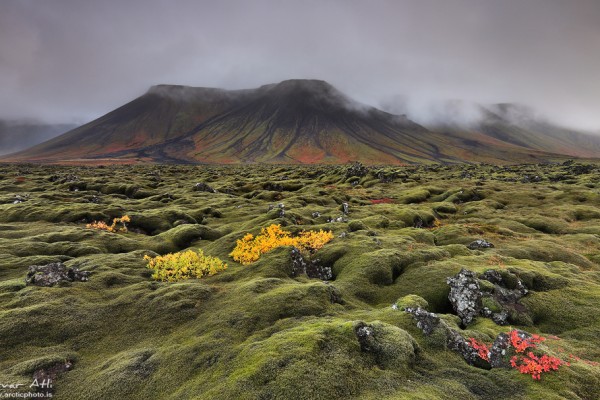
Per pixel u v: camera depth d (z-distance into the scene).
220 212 59.41
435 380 15.22
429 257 33.81
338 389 13.80
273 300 21.95
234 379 14.44
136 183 94.06
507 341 17.52
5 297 22.09
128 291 24.09
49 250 33.22
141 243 38.72
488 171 169.88
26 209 51.94
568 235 50.03
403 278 29.69
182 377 15.61
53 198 64.75
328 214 55.41
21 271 27.83
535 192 88.69
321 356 15.46
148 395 14.72
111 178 104.75
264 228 39.84
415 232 46.47
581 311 23.97
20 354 17.23
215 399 13.56
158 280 27.00
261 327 19.42
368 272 29.59
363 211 63.00
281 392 13.55
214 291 24.61
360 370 15.02
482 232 49.88
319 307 21.83
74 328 19.64
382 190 99.12
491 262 32.88
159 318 20.97
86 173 136.62
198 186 85.75
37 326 19.22
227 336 18.38
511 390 14.71
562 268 33.16
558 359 16.16
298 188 96.56
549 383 14.84
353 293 26.78
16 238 37.81
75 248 33.91
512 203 79.94
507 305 24.36
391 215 60.62
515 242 44.47
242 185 103.44
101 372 16.16
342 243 36.44
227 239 38.16
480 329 21.38
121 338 19.34
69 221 47.78
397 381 14.70
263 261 29.89
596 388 14.63
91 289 24.19
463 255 36.59
